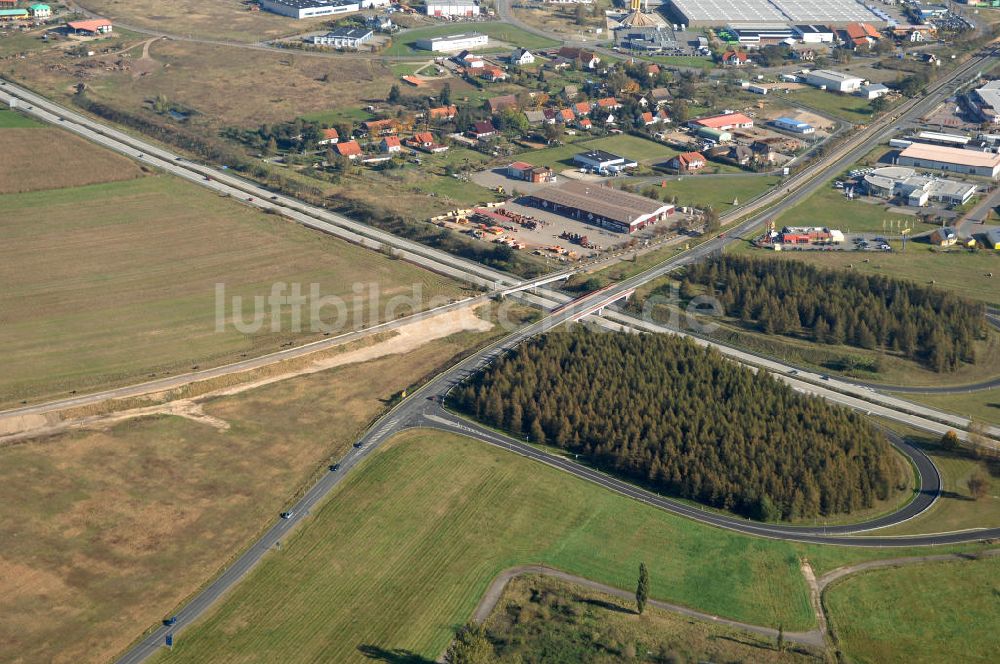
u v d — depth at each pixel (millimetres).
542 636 150500
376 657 145750
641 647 149000
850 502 182625
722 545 173000
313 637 149375
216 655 145000
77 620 150250
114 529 170375
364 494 182375
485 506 180875
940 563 169000
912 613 158375
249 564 163875
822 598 160875
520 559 168000
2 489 178625
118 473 185250
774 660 147500
